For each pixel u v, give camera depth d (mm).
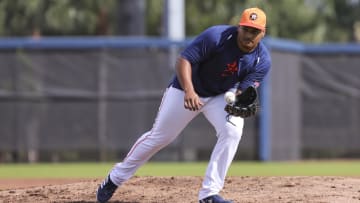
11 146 49594
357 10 83875
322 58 51000
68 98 49281
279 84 49469
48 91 49312
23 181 34906
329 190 23312
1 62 49469
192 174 38750
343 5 83688
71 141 49312
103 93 49156
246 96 18578
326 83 50969
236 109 18594
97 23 75312
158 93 48781
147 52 48938
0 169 44812
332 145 50969
